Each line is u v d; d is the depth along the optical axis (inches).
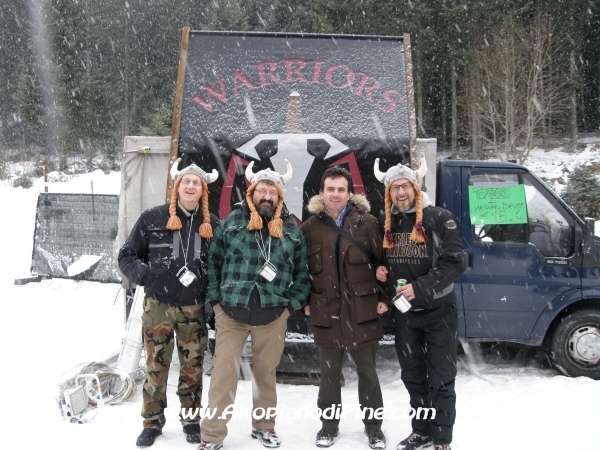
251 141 199.2
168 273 139.3
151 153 206.7
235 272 137.2
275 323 139.6
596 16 1093.8
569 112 1083.3
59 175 944.9
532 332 197.8
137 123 1354.6
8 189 658.8
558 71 1008.9
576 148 1033.5
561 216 200.5
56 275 387.2
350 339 138.0
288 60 211.0
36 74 1134.4
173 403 171.0
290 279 140.7
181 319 142.0
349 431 151.5
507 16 889.5
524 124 897.5
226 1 1226.6
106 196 379.2
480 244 197.5
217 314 140.5
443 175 201.0
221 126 201.0
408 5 892.0
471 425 155.0
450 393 133.6
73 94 1119.6
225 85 206.1
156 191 207.2
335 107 204.1
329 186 142.3
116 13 1540.4
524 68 882.8
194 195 141.1
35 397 172.7
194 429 143.9
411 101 204.1
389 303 144.6
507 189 200.2
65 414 156.5
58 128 1121.4
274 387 144.4
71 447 139.3
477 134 963.3
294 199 195.9
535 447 141.7
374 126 201.8
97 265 378.0
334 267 141.1
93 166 1093.1
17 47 1327.5
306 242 145.6
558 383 190.2
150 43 1533.0
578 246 198.1
